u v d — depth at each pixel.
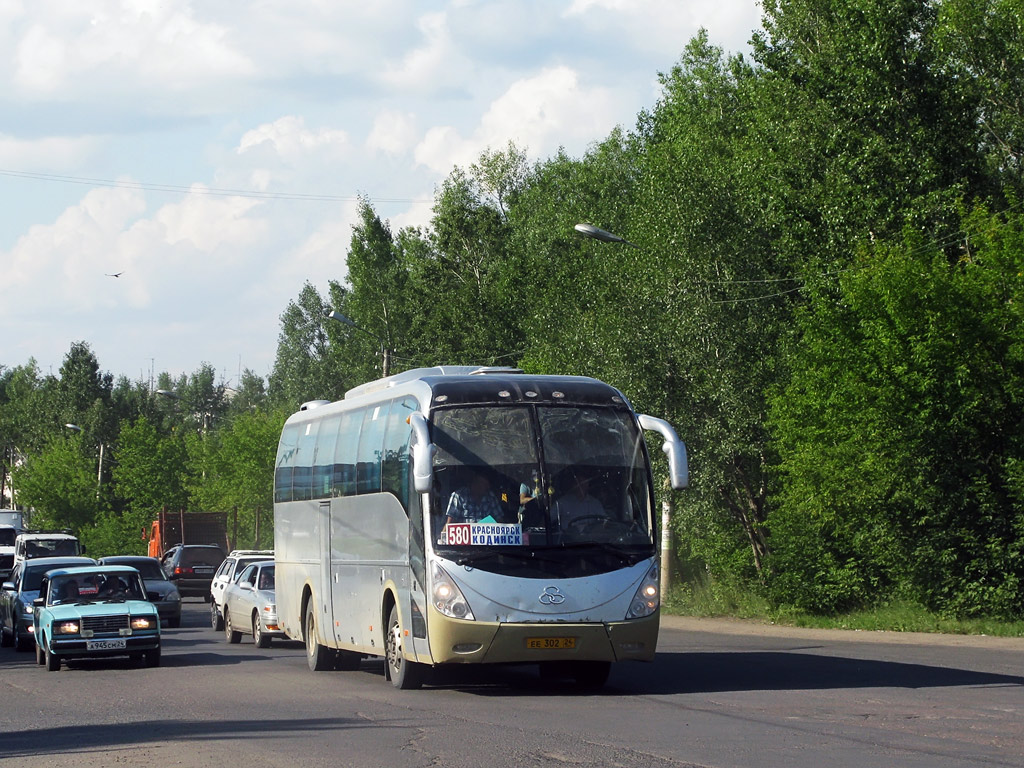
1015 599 46.66
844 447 48.56
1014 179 64.81
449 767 16.16
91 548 137.50
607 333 61.25
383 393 29.41
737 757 16.39
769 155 60.78
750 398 58.69
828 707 22.03
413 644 25.84
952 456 47.56
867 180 56.66
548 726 20.30
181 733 20.62
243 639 51.50
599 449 25.62
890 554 49.12
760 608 57.12
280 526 39.78
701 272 60.12
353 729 20.45
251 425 124.12
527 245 106.38
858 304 48.16
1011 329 47.56
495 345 101.88
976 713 20.89
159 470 140.25
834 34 60.59
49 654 36.00
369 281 127.56
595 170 99.81
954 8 68.38
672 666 32.16
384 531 28.14
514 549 24.52
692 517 60.22
